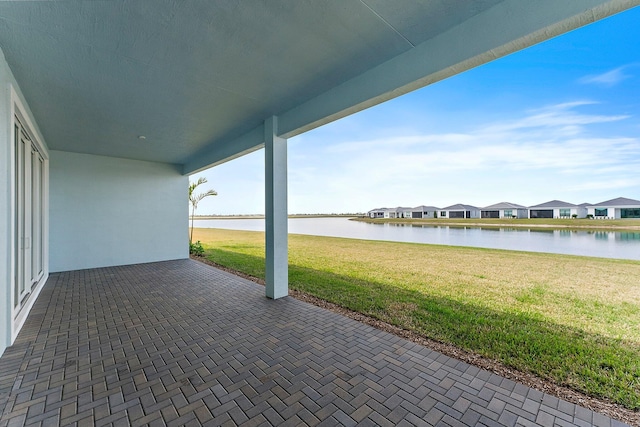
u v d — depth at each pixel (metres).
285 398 2.10
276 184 4.70
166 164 8.48
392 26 2.43
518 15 2.08
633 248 8.91
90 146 6.39
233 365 2.58
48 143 6.08
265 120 4.78
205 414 1.93
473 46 2.33
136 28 2.38
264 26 2.38
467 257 8.74
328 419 1.88
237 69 3.12
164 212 8.43
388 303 4.36
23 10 2.12
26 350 2.87
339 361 2.65
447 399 2.08
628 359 2.59
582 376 2.35
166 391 2.19
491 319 3.64
